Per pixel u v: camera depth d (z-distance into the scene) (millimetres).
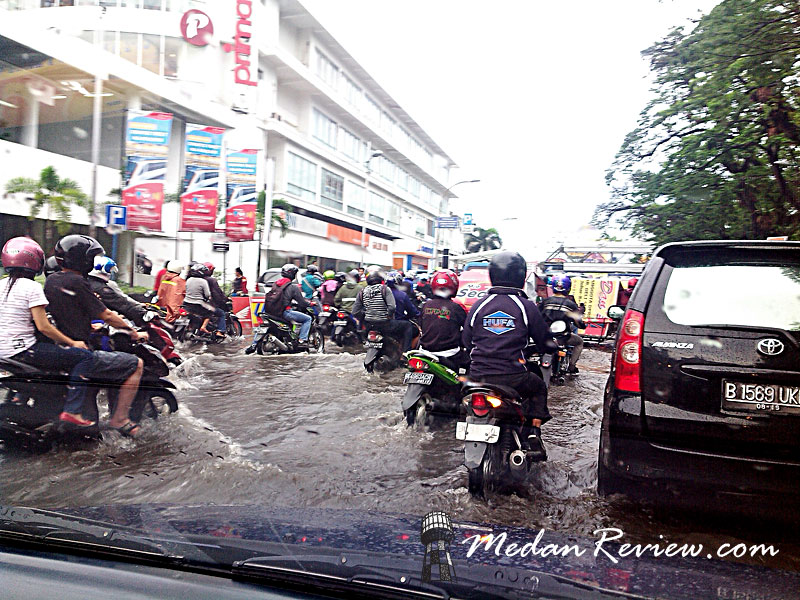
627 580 1686
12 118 18281
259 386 7512
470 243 76938
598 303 16250
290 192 35469
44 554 1630
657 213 13992
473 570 1641
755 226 13469
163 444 4699
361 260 45719
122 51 24875
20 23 18641
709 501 3293
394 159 55312
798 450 3117
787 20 10516
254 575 1528
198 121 25016
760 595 1669
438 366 5461
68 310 4602
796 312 3270
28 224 17188
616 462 3451
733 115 11922
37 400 4414
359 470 4293
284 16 35719
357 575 1526
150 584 1477
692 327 3396
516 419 4055
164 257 19047
